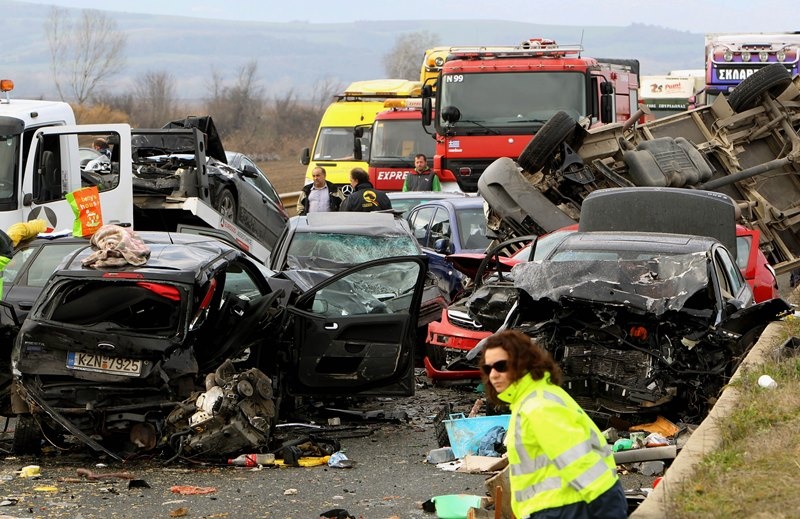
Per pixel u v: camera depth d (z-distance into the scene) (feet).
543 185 107.45
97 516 47.50
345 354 67.41
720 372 63.00
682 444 56.49
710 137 114.42
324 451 61.41
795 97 114.62
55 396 57.88
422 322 85.81
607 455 31.24
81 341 57.57
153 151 116.78
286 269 88.22
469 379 81.66
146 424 58.80
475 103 139.03
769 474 43.27
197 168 111.86
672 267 64.44
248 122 500.74
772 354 65.77
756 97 113.19
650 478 53.11
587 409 64.75
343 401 76.89
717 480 43.09
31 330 57.98
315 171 137.39
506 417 61.11
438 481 54.65
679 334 63.41
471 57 141.69
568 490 30.19
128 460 59.47
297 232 93.61
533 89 137.80
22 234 74.95
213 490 52.37
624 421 63.82
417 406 76.84
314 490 52.75
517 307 66.80
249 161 140.36
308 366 67.36
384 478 55.62
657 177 106.32
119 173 102.83
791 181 115.14
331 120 192.65
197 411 58.29
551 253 71.61
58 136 99.81
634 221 86.74
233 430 58.29
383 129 176.86
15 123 95.55
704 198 86.02
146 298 58.29
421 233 114.42
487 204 107.24
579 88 137.28
